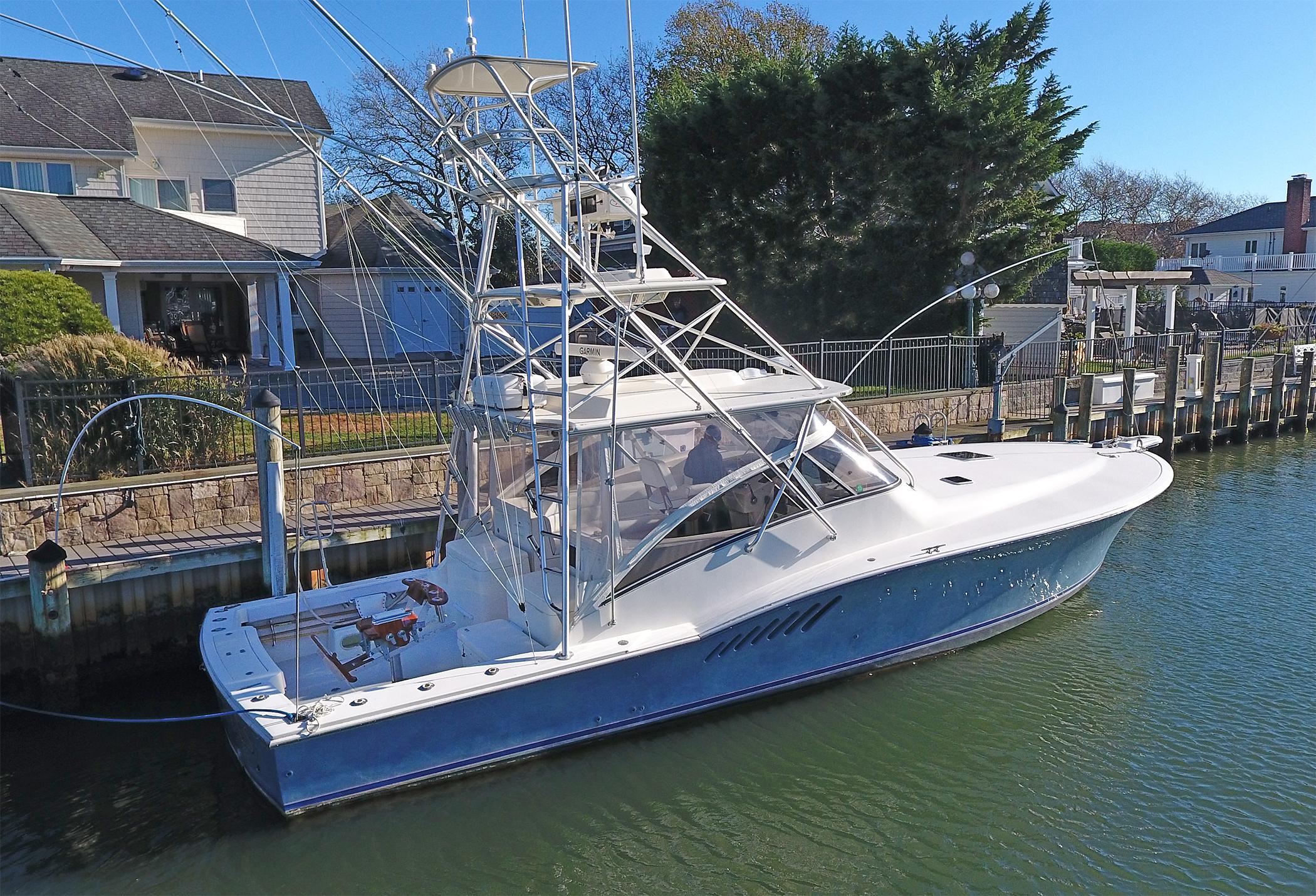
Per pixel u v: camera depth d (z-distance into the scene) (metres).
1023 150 17.45
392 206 26.55
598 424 5.93
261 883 5.38
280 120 5.73
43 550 7.20
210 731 7.17
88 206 19.53
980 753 6.57
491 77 5.66
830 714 7.01
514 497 6.67
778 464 6.73
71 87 21.52
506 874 5.45
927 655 7.66
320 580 8.75
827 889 5.29
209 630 6.36
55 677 7.35
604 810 5.98
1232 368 21.81
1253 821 5.81
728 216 19.64
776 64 19.69
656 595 6.35
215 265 18.59
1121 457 9.80
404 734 5.64
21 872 5.47
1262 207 50.69
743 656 6.66
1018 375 18.66
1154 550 11.00
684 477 6.45
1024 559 7.90
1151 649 8.13
